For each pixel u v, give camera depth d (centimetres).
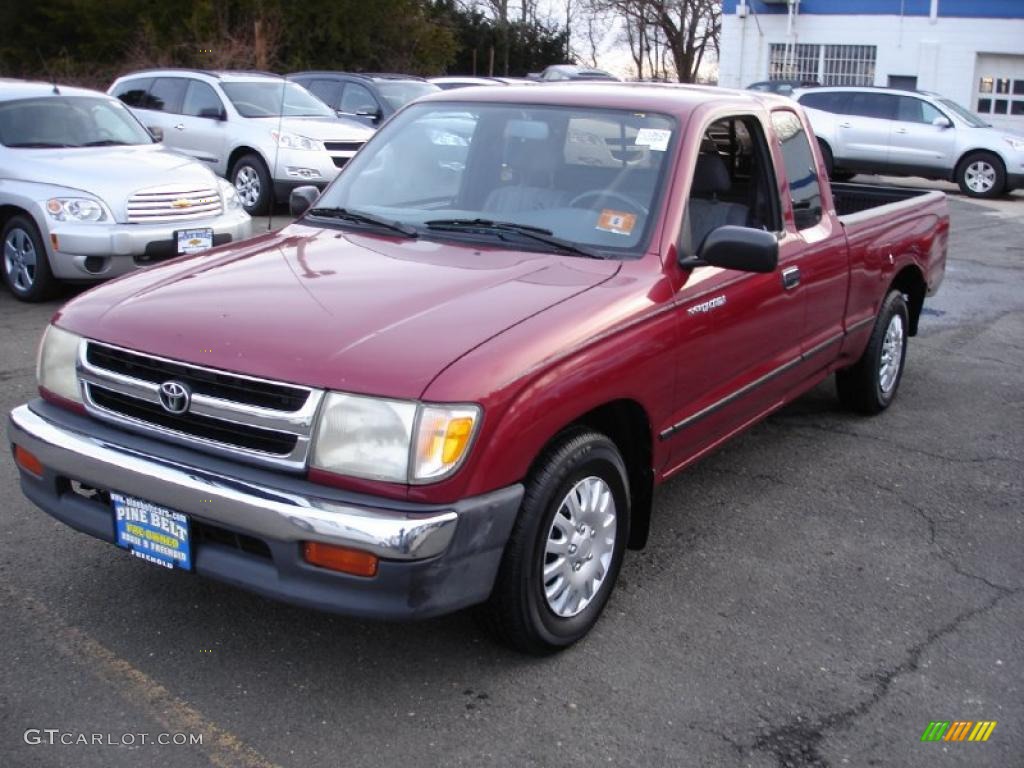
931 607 412
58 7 2944
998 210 1741
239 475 314
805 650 376
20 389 634
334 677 348
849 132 2002
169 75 1440
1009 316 956
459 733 321
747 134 480
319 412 307
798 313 500
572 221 416
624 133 434
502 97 470
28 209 827
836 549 461
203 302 354
